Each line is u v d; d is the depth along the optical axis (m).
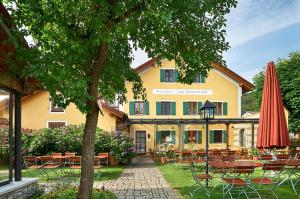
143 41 7.77
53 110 25.48
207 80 28.27
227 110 28.36
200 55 7.59
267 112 13.06
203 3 6.98
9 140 8.34
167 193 10.00
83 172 7.16
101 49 7.21
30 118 25.33
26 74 6.10
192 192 9.97
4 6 6.17
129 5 6.70
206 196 9.32
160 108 27.67
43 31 6.70
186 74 8.24
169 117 27.69
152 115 27.58
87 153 7.18
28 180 8.81
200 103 28.06
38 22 6.17
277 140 12.66
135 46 8.18
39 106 25.44
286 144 12.76
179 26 7.18
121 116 23.75
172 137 27.44
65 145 18.53
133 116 27.36
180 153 18.45
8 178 8.27
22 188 8.21
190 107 28.11
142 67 27.66
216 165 9.08
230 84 28.56
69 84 5.93
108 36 6.42
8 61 6.61
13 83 8.23
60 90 6.03
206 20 7.50
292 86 25.19
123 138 18.86
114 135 18.84
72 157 13.29
